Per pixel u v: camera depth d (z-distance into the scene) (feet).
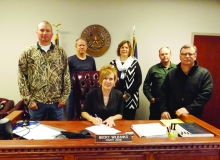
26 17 11.28
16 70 11.63
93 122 5.96
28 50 7.10
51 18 11.39
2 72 11.58
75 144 4.17
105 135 4.27
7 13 11.18
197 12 12.10
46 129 5.35
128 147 4.27
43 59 7.14
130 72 9.07
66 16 11.44
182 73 7.14
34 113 7.47
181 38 12.23
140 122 6.16
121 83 9.22
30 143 4.18
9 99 11.80
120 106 6.77
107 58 11.96
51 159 4.17
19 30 11.35
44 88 7.27
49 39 7.11
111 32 11.78
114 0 11.57
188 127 5.31
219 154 4.48
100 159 4.29
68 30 11.53
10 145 4.07
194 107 6.74
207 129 5.16
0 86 11.68
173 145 4.34
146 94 10.09
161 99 7.61
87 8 11.47
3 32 11.30
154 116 10.00
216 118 12.84
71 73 9.83
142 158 4.36
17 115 5.95
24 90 7.20
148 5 11.80
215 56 12.47
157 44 12.12
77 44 9.84
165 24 12.02
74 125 5.83
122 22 11.76
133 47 11.25
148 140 4.43
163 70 9.77
